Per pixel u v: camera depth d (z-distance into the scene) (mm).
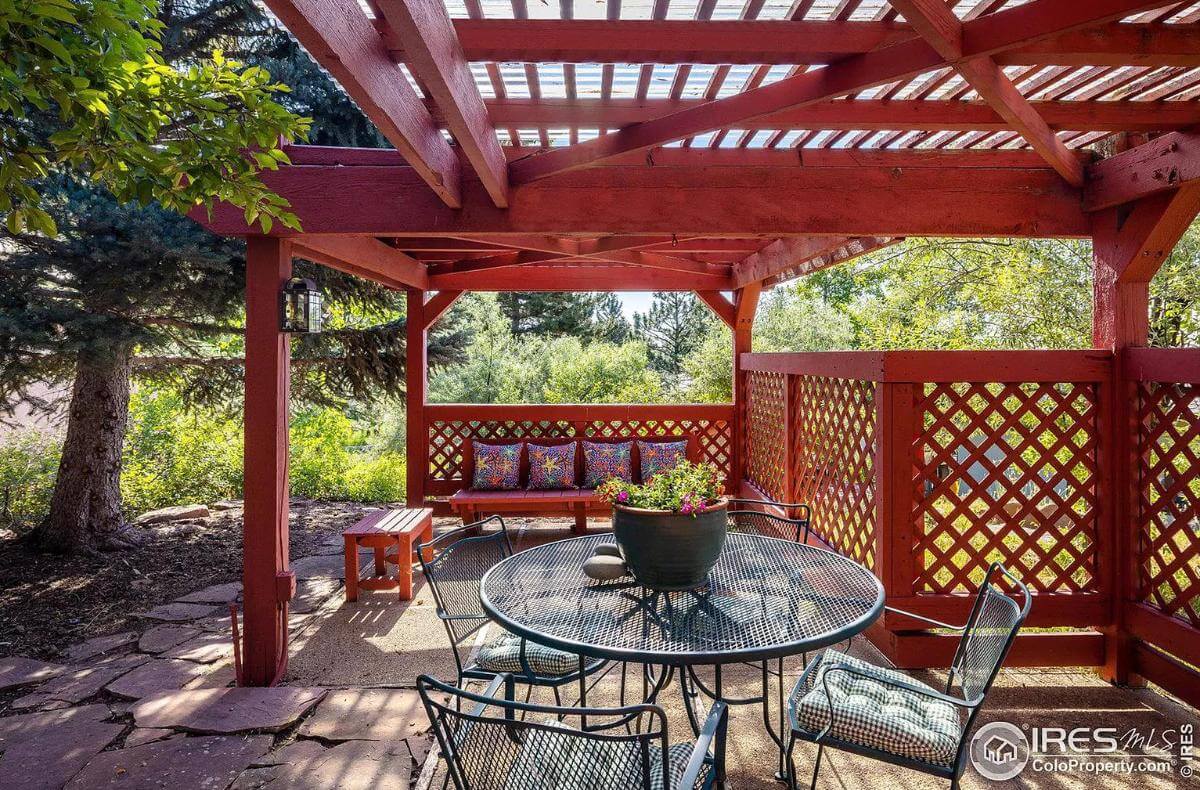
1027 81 2682
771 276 6320
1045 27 1872
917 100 2787
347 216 3426
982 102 2801
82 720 3178
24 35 1781
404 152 2518
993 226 3600
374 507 8367
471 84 2318
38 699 3414
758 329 11805
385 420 11273
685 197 3502
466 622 3482
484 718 1615
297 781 2664
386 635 4238
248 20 5988
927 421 3695
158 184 2252
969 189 3592
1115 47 2174
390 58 2215
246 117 2301
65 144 2172
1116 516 3529
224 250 5883
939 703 2393
